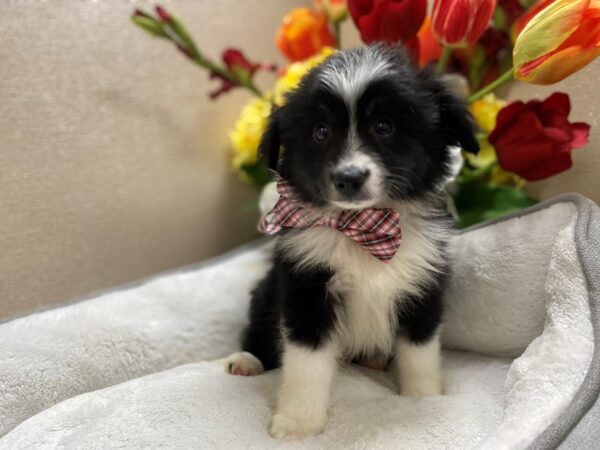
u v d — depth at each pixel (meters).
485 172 0.40
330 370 0.30
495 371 0.33
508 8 0.40
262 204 0.45
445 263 0.32
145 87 0.48
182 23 0.46
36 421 0.29
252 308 0.38
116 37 0.46
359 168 0.27
